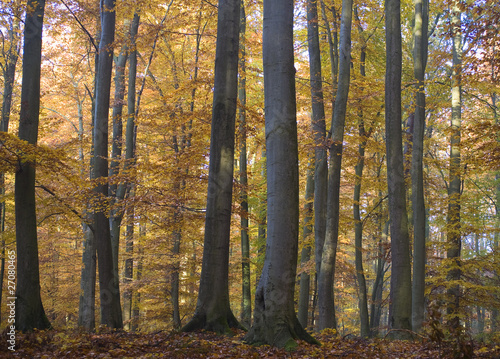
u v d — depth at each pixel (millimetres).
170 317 18156
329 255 12008
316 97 13781
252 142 17359
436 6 16641
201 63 14203
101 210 11273
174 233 16141
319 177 13250
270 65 7219
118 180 11273
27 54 9641
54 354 6031
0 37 15367
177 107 12500
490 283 17484
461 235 15984
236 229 20031
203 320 8344
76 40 17438
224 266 8586
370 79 14820
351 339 8641
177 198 12219
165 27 13047
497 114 19141
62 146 12938
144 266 17984
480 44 10930
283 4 7270
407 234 10617
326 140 12078
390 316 10508
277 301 6762
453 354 4824
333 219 12133
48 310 20703
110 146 18969
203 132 12078
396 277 10500
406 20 19312
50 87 19391
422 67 13312
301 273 15156
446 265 15836
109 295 11281
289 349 6320
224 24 9039
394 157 10844
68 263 21016
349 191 22688
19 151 8867
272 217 6945
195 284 17719
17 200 9156
